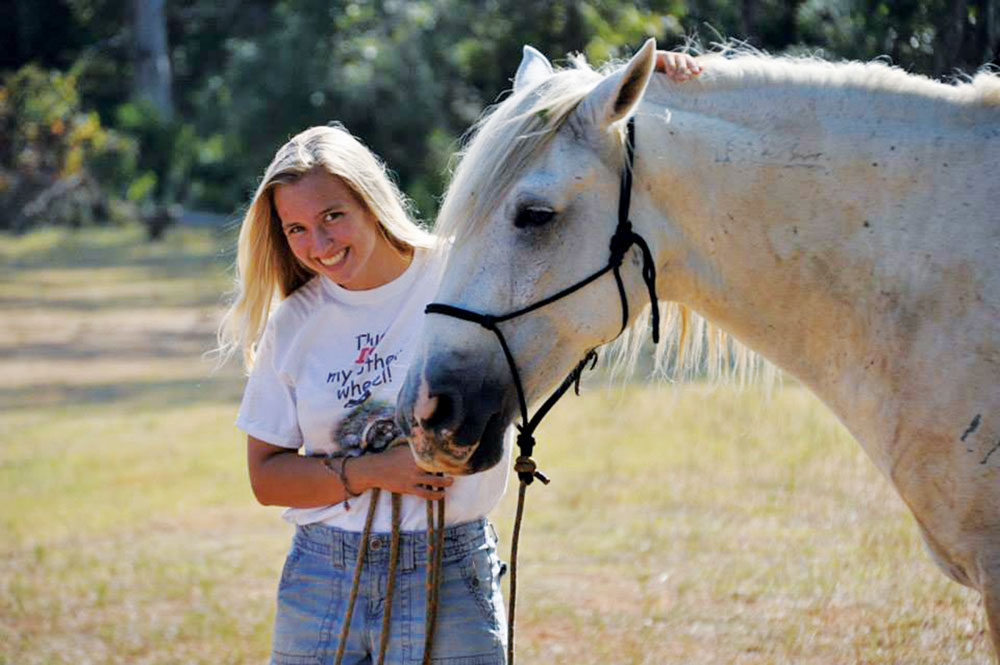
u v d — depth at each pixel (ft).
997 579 14.26
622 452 41.86
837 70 14.93
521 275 13.82
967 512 14.33
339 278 15.17
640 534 32.24
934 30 27.50
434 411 13.61
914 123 14.57
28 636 27.81
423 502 14.97
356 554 15.19
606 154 14.02
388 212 15.25
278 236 15.80
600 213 14.05
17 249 145.48
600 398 51.67
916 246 14.33
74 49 229.25
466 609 14.94
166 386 64.80
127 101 230.89
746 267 14.82
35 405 60.85
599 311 14.17
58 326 88.99
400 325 15.37
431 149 122.62
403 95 122.93
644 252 14.33
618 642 24.89
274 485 15.42
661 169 14.47
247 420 15.80
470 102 124.26
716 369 16.61
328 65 131.54
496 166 13.87
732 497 34.45
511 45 71.41
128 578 32.07
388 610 14.82
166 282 112.47
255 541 35.22
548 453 42.86
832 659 22.86
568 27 58.29
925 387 14.30
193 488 42.09
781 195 14.55
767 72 14.88
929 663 22.11
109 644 27.02
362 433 15.21
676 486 36.35
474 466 13.89
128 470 45.44
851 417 15.16
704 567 28.91
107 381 67.15
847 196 14.49
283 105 132.77
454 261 14.01
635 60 13.38
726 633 24.75
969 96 14.65
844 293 14.67
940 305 14.21
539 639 25.53
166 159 187.93
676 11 49.49
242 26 214.90
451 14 123.75
